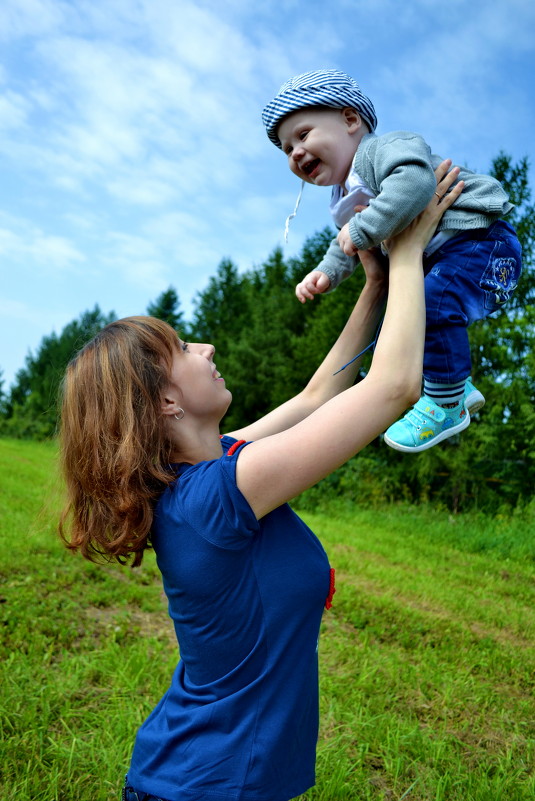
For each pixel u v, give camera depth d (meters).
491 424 12.54
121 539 1.49
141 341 1.57
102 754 3.10
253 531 1.41
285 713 1.41
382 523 11.38
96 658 4.19
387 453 14.79
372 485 13.56
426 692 4.09
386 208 1.64
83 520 1.60
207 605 1.43
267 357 25.70
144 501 1.49
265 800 1.36
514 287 2.11
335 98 2.04
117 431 1.50
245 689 1.41
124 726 3.33
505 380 12.56
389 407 1.42
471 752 3.46
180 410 1.58
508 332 12.43
